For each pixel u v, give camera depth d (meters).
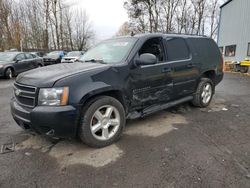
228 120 4.64
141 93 3.90
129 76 3.66
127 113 3.79
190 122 4.50
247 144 3.50
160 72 4.14
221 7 20.31
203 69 5.23
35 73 3.41
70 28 42.91
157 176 2.66
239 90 8.23
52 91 2.94
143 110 4.08
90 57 4.32
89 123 3.23
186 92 4.95
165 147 3.40
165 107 4.45
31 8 34.19
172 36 4.64
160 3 34.72
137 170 2.79
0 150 3.34
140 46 3.93
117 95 3.63
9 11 31.86
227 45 19.33
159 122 4.49
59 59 20.02
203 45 5.33
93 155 3.18
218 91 8.00
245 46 16.66
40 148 3.40
